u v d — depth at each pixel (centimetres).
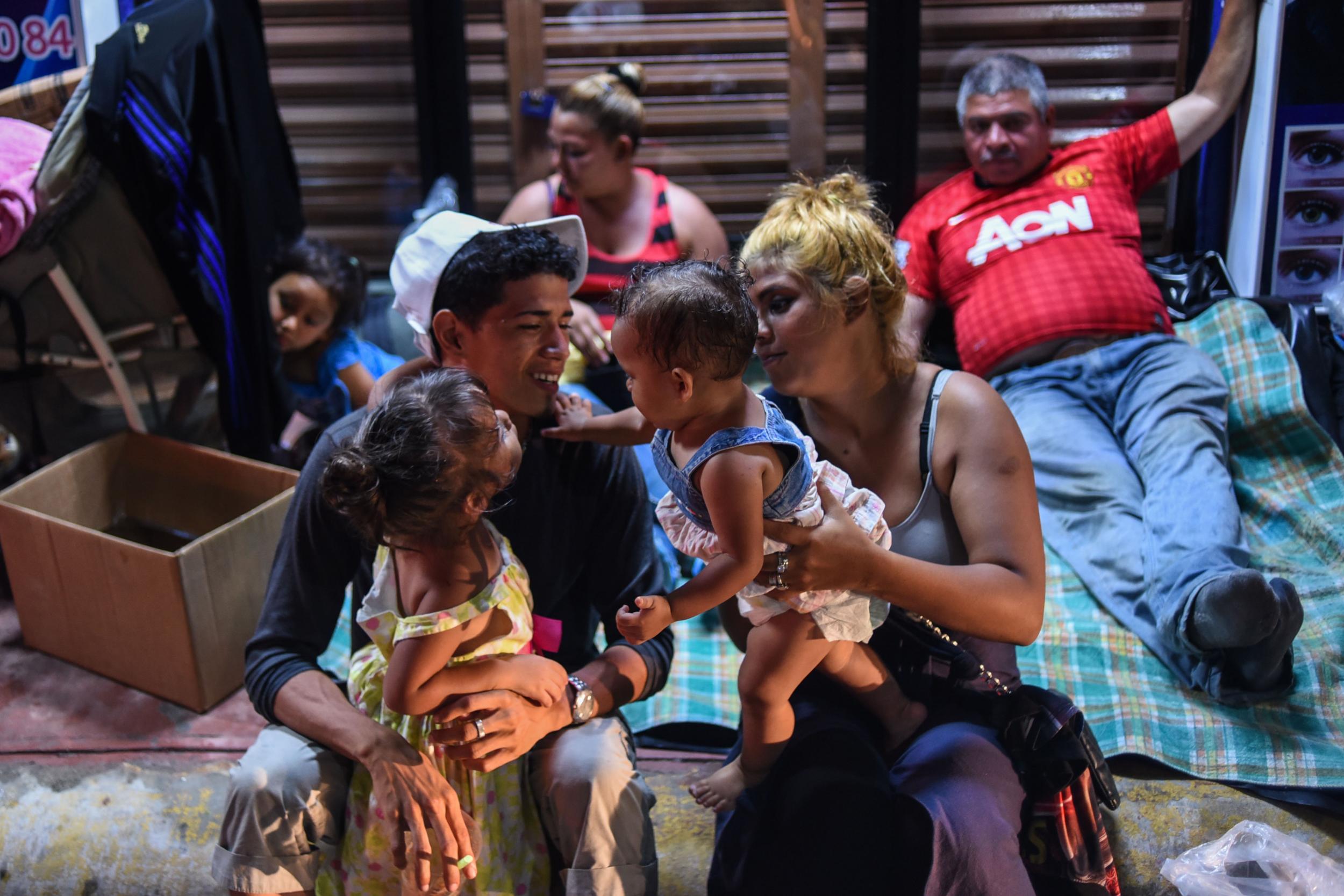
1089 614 252
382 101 381
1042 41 348
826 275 172
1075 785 174
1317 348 301
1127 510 260
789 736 174
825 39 362
